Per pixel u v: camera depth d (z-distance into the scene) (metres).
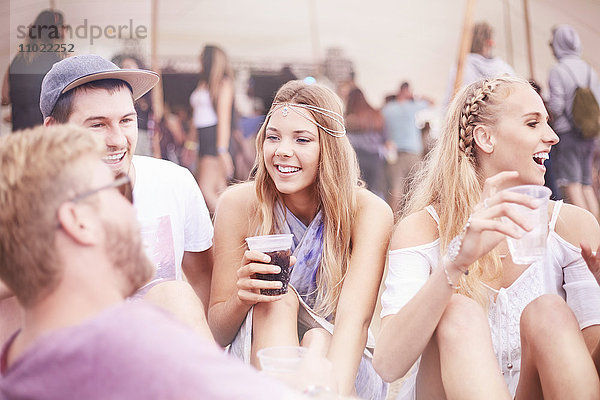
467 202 2.05
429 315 1.73
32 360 0.99
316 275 2.33
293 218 2.38
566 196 5.96
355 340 2.06
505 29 8.54
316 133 2.26
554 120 5.97
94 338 0.98
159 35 8.23
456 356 1.68
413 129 7.23
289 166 2.25
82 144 1.13
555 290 2.06
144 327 0.99
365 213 2.33
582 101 5.93
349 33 8.98
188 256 2.60
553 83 6.03
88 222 1.10
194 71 7.55
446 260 1.71
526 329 1.72
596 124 5.93
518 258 1.66
